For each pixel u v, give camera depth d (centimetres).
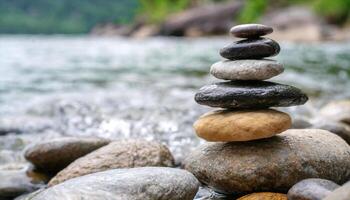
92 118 825
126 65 1930
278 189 393
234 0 5488
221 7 5144
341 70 1571
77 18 12344
